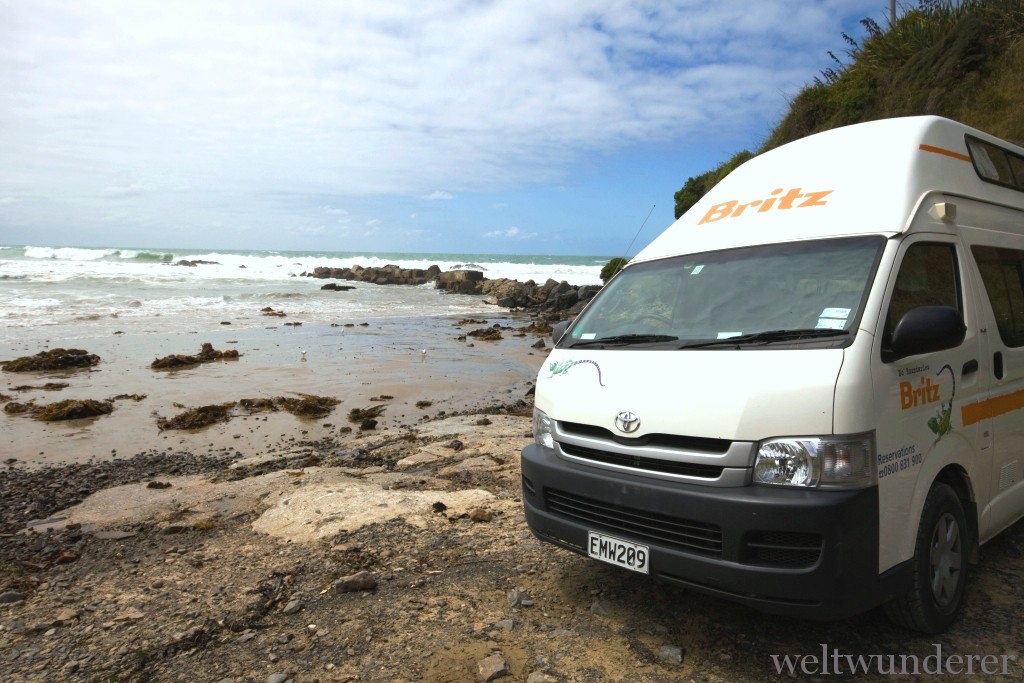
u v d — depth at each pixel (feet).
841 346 10.73
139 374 45.68
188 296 106.32
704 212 15.90
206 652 12.12
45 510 20.89
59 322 71.15
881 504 10.46
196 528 18.37
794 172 15.06
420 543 16.66
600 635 12.36
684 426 11.00
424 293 150.10
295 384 43.14
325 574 15.11
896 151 13.84
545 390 13.91
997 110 46.57
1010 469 14.47
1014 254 15.57
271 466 25.38
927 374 11.76
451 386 43.68
